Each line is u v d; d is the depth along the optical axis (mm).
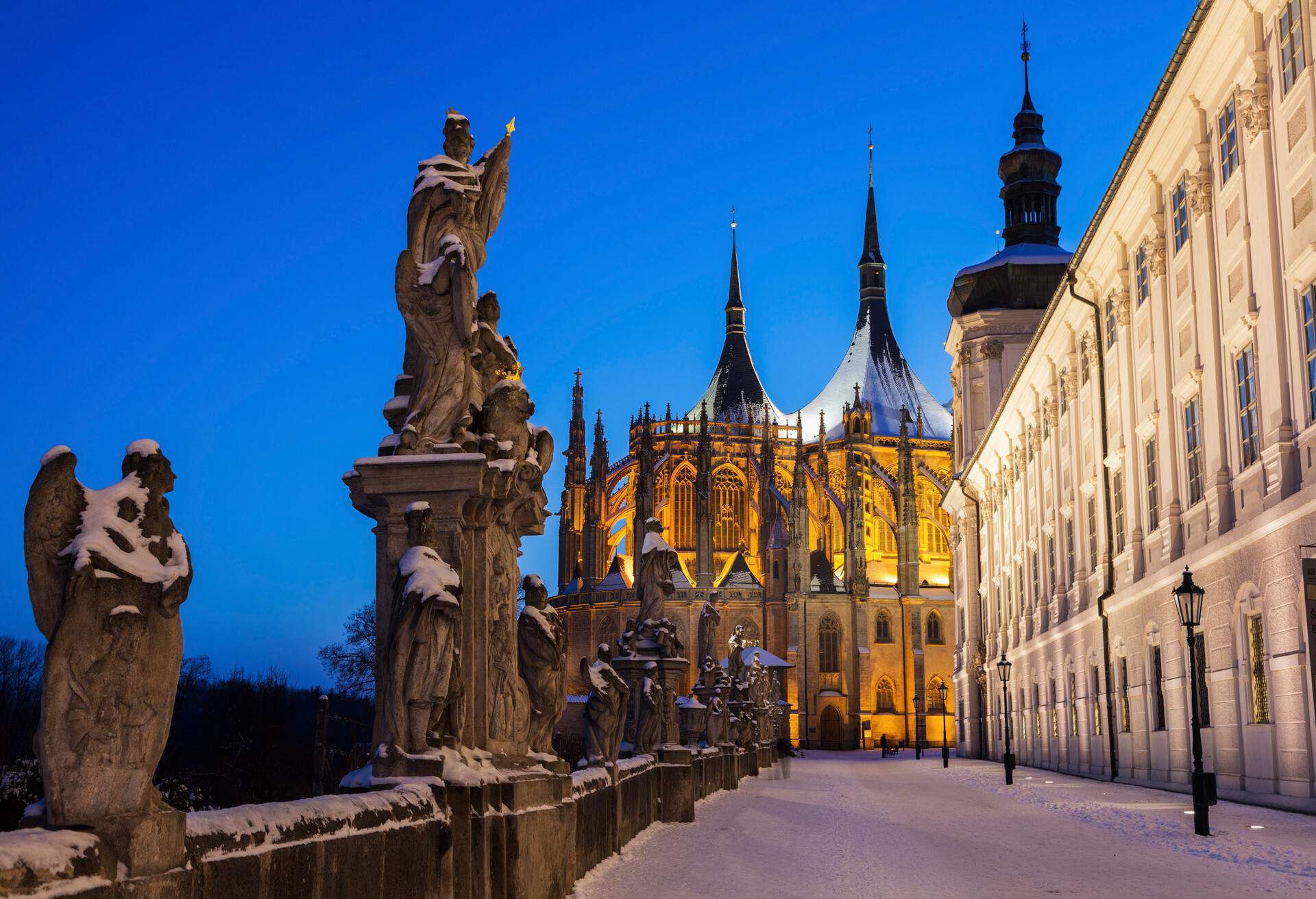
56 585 6289
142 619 6324
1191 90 34281
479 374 14266
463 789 11523
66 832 5922
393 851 9516
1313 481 27250
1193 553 35031
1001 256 94938
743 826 26562
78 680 6191
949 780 52781
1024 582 66812
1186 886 16562
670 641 31312
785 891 16125
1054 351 56438
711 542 144000
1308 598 25703
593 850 18234
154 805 6480
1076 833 24875
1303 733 27234
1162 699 40312
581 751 44125
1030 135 102500
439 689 11508
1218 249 33281
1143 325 41562
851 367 177000
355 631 88000
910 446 146625
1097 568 49312
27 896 5465
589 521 144875
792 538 141750
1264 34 29578
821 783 50969
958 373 96062
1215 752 33500
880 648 142000
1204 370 34312
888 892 16047
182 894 6480
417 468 12539
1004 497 73562
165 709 6512
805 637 140000
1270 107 29344
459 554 12531
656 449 149625
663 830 25188
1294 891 16047
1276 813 27625
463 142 14492
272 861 7453
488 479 12898
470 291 13344
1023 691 67438
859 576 141375
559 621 16578
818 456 152625
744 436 151625
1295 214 27891
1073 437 52625
